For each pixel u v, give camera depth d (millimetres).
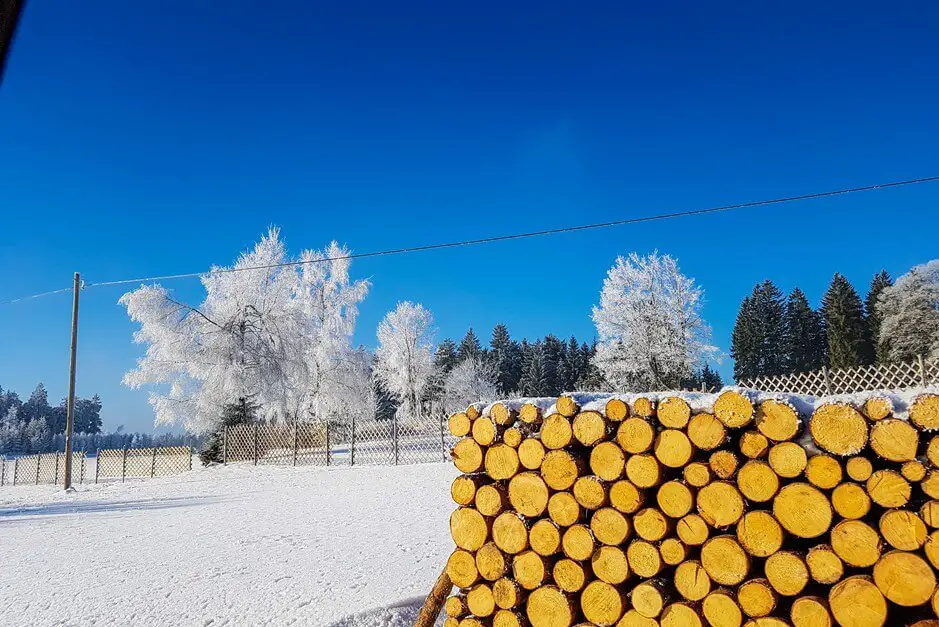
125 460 23156
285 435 18734
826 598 2164
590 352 72312
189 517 8961
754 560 2340
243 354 26359
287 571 4793
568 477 2676
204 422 25625
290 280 29234
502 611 2754
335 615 3598
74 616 3943
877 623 2051
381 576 4434
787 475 2264
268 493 11938
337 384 30375
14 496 17219
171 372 25484
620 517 2543
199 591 4332
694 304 31969
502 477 2867
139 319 24812
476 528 2883
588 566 2623
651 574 2463
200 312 26500
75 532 8078
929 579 1991
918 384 8328
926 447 2092
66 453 17031
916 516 2043
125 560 5727
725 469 2383
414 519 7199
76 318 17797
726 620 2293
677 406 2500
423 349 43312
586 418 2672
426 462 14961
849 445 2162
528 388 71750
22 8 1275
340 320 31719
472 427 2980
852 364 46062
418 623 2990
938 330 34594
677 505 2447
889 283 49406
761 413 2338
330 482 13016
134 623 3732
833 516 2199
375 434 16562
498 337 86438
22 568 5699
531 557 2715
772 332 53375
